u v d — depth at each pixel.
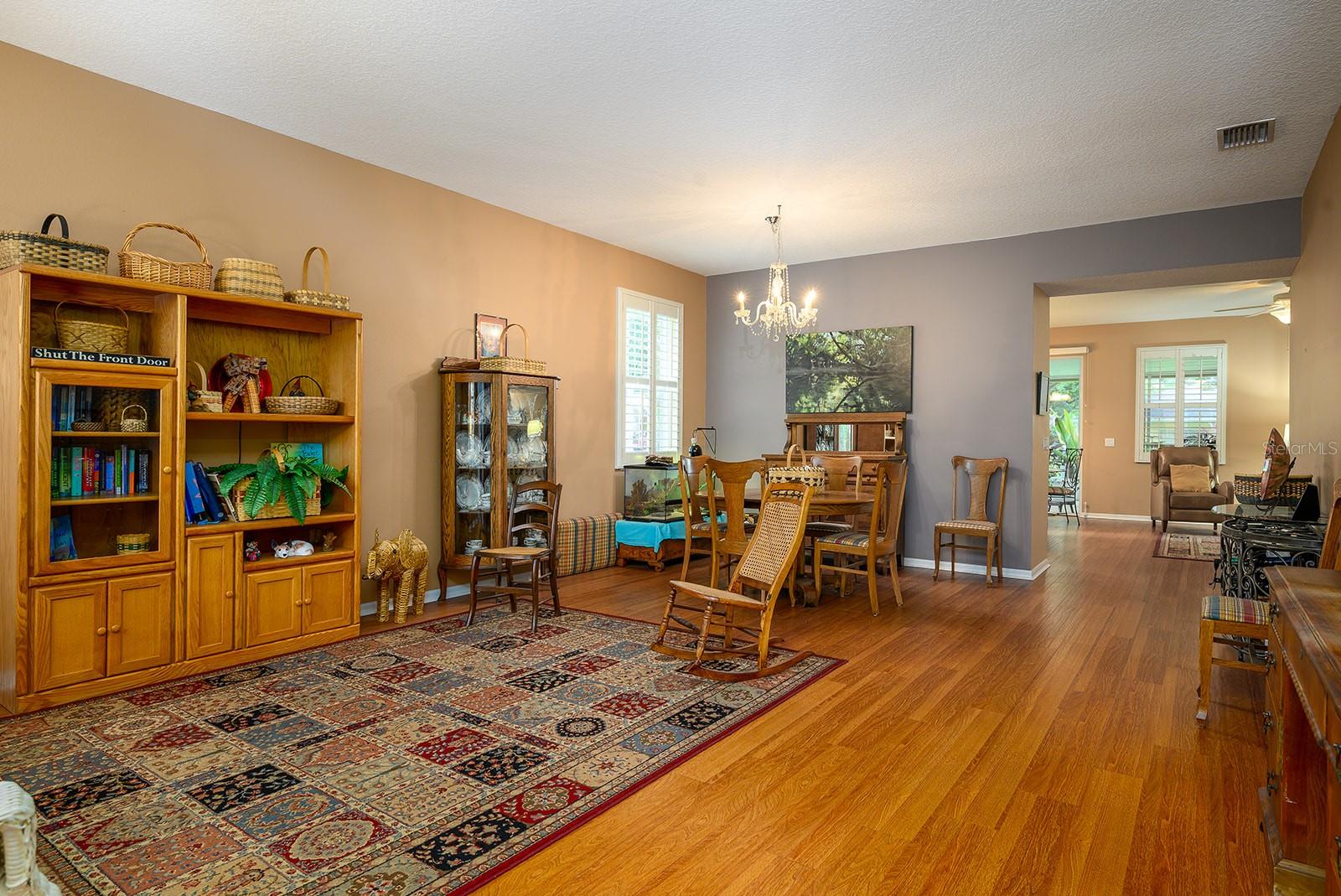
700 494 6.12
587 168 4.64
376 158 4.53
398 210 4.78
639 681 3.39
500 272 5.46
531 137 4.18
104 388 3.17
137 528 3.30
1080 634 4.32
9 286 2.96
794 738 2.81
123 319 3.51
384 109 3.85
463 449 4.96
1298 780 1.73
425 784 2.39
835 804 2.31
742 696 3.23
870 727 2.92
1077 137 4.09
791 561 3.49
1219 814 2.26
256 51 3.27
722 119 3.92
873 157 4.40
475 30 3.09
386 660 3.66
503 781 2.42
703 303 7.79
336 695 3.18
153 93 3.66
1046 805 2.31
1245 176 4.66
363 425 4.59
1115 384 10.50
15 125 3.24
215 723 2.86
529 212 5.57
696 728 2.87
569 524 5.93
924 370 6.52
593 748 2.68
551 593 4.69
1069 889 1.88
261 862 1.95
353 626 4.07
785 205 5.33
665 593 5.28
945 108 3.75
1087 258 5.78
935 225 5.82
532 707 3.07
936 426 6.46
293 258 4.24
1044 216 5.56
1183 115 3.80
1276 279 5.83
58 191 3.36
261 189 4.09
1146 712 3.09
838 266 6.96
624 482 6.66
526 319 5.68
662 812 2.25
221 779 2.41
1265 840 2.03
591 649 3.88
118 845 2.02
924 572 6.33
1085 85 3.49
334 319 4.20
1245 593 3.58
